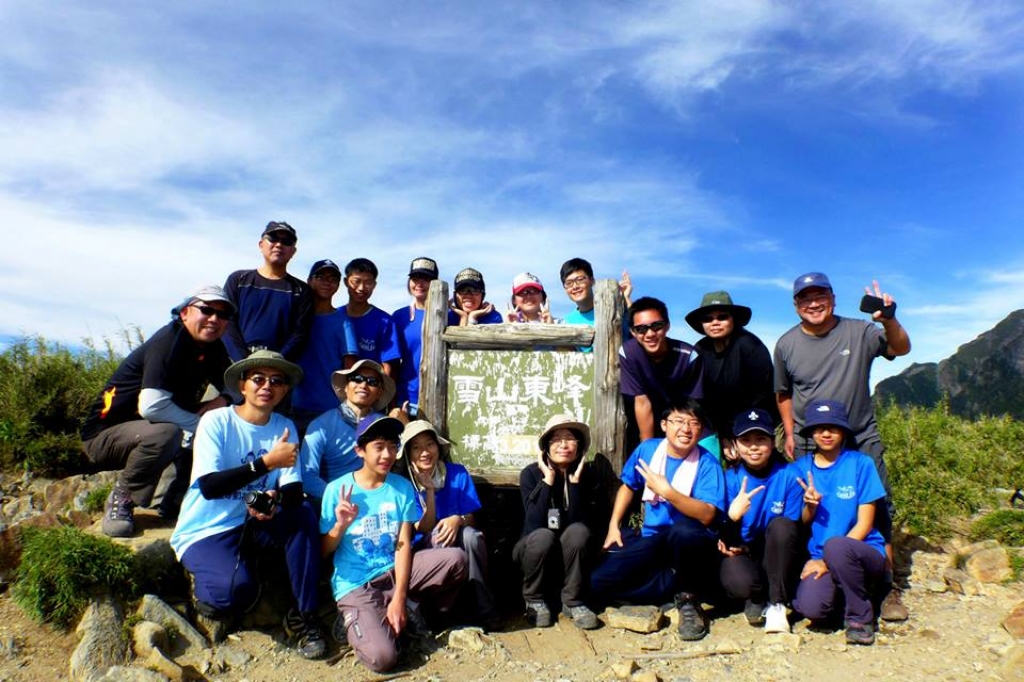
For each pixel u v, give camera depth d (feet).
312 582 13.87
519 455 17.93
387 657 13.05
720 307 16.72
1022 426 26.81
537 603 15.42
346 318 19.45
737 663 13.34
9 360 21.95
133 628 13.41
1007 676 12.09
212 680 12.77
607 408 17.70
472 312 20.25
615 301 18.10
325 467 16.26
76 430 21.30
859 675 12.56
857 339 16.38
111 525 15.39
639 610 15.44
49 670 12.66
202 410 16.38
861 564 13.94
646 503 16.24
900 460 23.06
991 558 16.38
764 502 15.48
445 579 14.49
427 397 18.29
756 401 17.34
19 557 15.08
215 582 13.67
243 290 18.12
